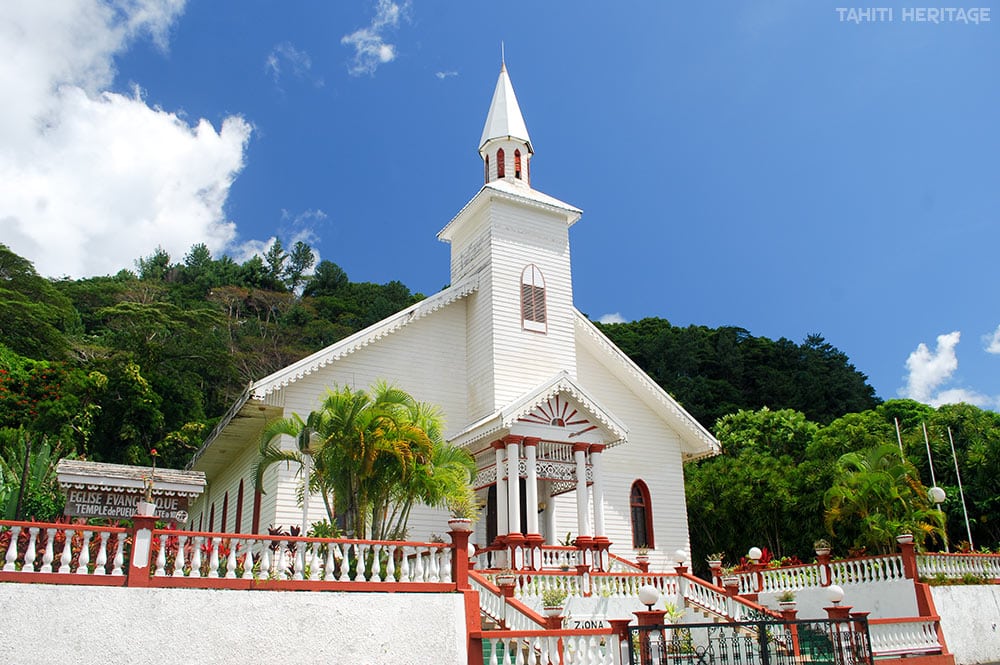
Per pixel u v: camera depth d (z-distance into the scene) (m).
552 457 20.89
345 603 12.12
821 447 37.94
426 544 13.16
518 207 25.48
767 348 66.56
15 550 10.33
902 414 46.75
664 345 65.56
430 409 20.41
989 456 33.69
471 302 25.05
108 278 95.25
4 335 54.78
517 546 18.92
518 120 28.09
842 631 14.68
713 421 58.81
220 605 11.28
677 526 26.31
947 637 18.09
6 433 35.59
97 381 43.94
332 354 21.52
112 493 15.57
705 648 14.25
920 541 22.73
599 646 12.79
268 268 117.94
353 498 15.28
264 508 21.14
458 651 12.71
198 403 52.84
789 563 24.81
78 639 10.29
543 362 24.17
